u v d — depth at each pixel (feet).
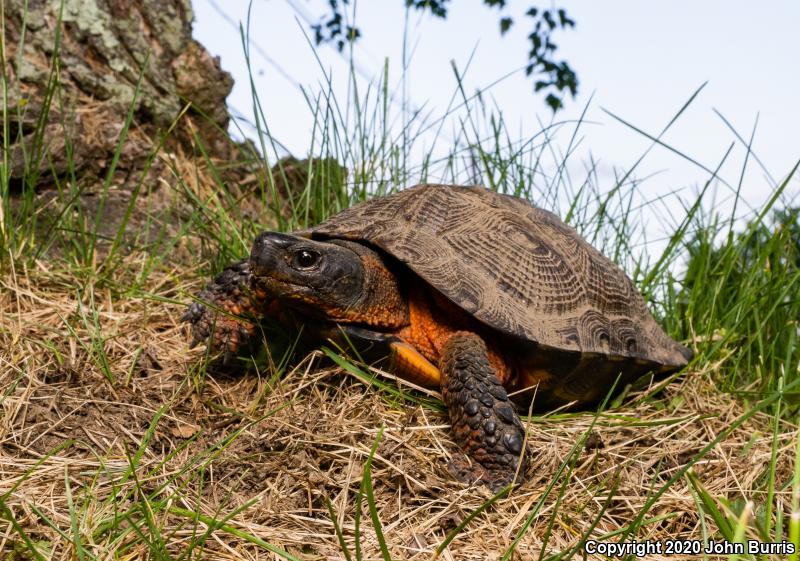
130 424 1.06
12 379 1.10
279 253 1.05
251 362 1.18
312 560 0.87
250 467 0.99
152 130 1.78
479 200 1.28
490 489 1.00
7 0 1.59
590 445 1.11
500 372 1.14
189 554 0.82
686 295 1.61
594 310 1.23
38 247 1.44
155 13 1.77
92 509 0.88
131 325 1.29
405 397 1.12
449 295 1.09
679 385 1.34
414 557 0.89
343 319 1.10
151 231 1.60
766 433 1.21
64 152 1.56
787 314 1.47
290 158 1.89
